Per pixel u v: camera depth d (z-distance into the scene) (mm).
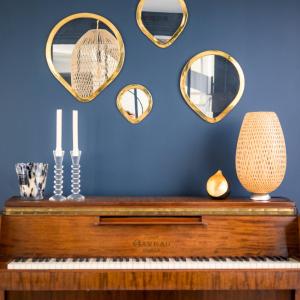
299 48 2783
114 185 2762
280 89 2777
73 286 2139
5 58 2729
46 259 2250
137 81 2762
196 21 2770
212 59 2764
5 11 2727
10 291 2365
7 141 2738
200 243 2318
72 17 2742
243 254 2320
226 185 2449
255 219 2334
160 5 2762
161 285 2150
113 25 2752
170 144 2770
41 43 2740
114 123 2760
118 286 2146
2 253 2291
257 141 2418
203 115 2758
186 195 2773
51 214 2316
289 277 2152
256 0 2781
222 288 2150
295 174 2781
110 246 2307
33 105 2742
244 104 2773
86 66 2750
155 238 2314
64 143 2752
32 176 2447
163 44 2758
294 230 2336
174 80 2768
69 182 2750
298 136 2783
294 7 2785
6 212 2312
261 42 2777
